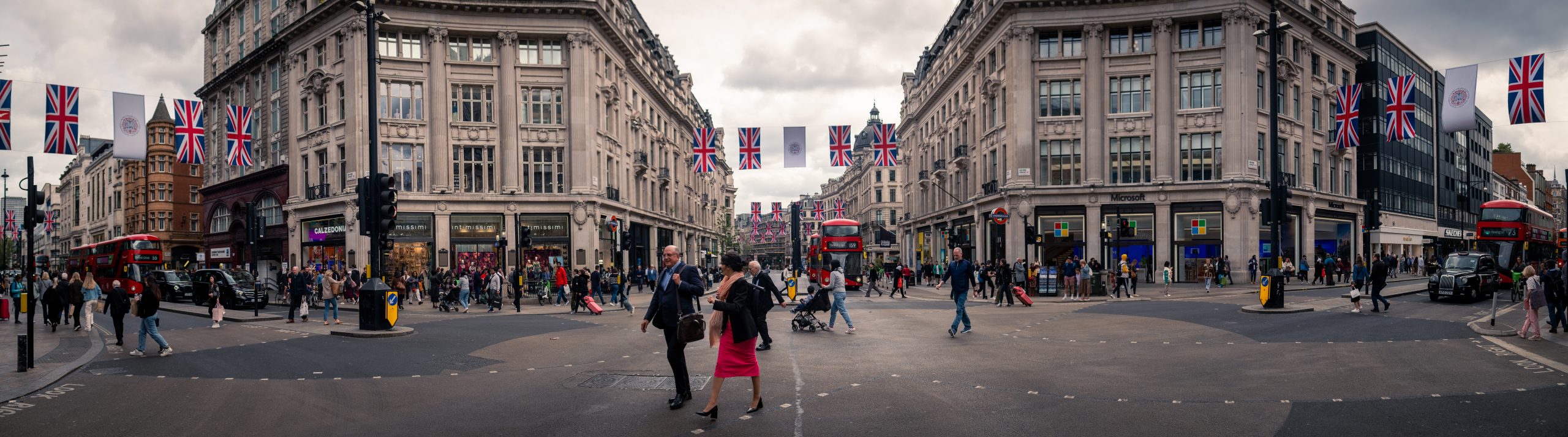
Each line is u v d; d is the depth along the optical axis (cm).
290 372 1113
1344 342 1345
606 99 4584
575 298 2400
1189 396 870
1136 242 4128
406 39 4112
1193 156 4116
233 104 5269
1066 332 1566
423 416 809
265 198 4834
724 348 786
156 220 7100
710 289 4341
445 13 4091
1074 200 4184
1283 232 4341
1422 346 1284
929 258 5853
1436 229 6619
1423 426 722
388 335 1590
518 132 4178
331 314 2505
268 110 4809
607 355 1271
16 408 882
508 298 3158
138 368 1179
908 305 2583
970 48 4909
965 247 5147
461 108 4141
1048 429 721
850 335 1530
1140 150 4166
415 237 3997
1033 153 4262
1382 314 1923
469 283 2862
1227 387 920
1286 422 740
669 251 854
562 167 4262
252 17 5091
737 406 829
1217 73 4106
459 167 4125
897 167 11438
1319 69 4703
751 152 3241
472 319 2180
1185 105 4134
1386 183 5650
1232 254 3978
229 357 1299
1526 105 2045
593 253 4253
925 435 704
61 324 2158
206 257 5597
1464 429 711
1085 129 4206
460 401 884
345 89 4094
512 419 783
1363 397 854
